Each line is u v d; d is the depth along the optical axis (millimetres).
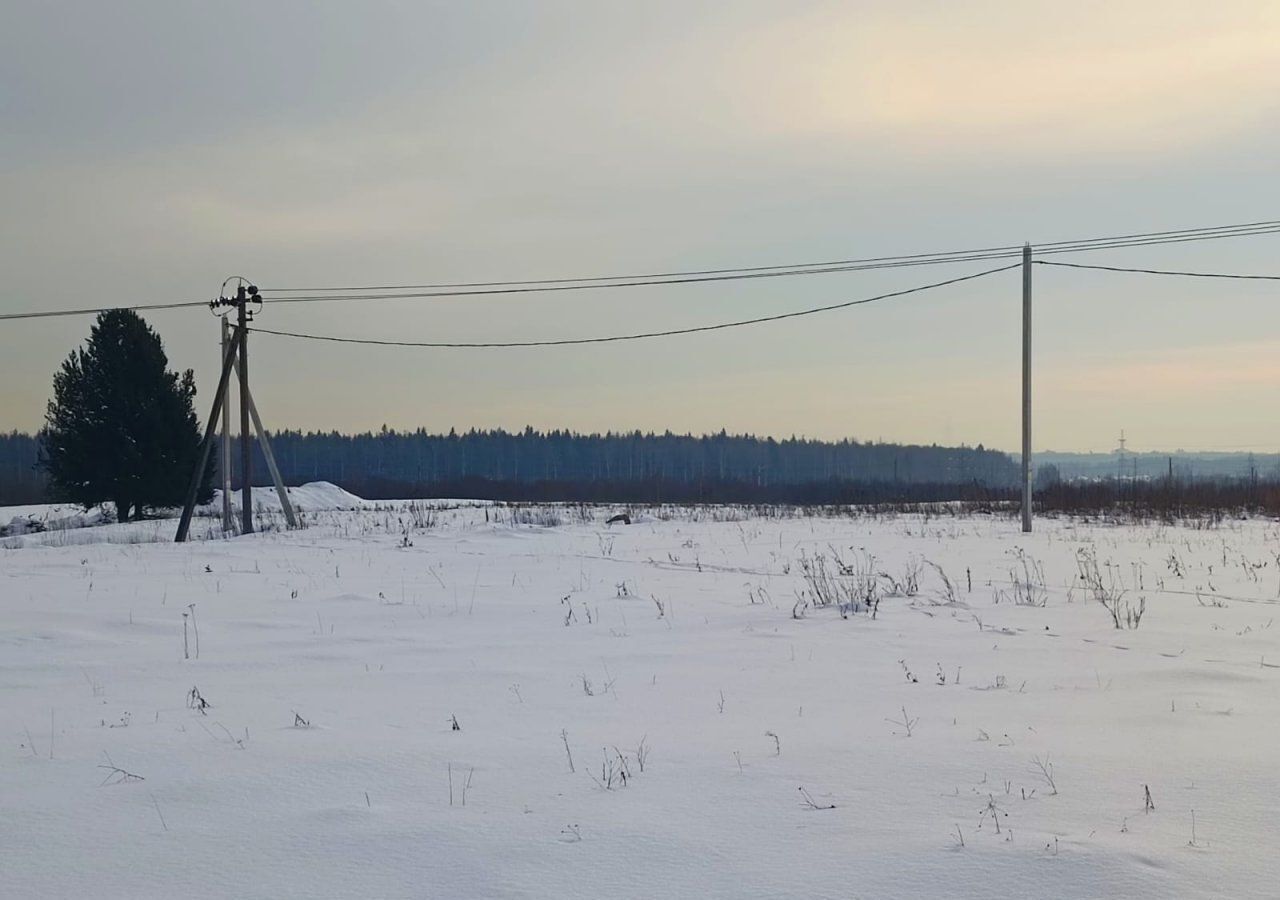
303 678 8008
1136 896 3666
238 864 4098
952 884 3789
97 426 35094
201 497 37500
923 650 9078
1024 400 26375
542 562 18594
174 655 9078
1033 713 6559
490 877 3922
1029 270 27125
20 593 13883
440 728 6309
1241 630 10117
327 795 4957
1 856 4219
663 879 3877
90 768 5480
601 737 6023
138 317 36469
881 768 5289
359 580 15547
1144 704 6793
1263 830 4320
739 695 7246
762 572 16578
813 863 4004
